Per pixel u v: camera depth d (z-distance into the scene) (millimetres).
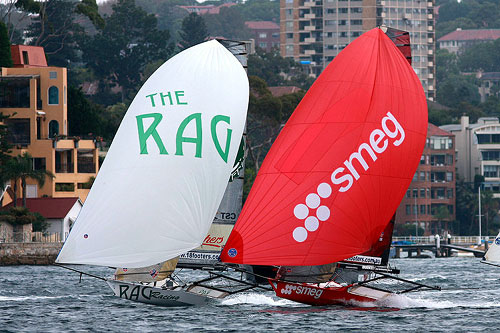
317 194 84938
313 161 85312
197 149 86938
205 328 81500
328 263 85062
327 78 87188
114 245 82812
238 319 86062
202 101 88688
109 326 83250
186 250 85125
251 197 85125
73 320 87188
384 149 87188
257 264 83875
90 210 83562
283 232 84312
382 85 87625
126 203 83625
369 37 88500
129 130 86312
